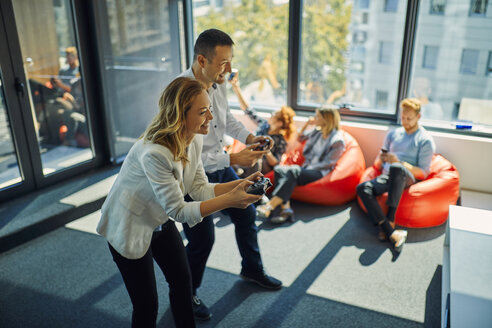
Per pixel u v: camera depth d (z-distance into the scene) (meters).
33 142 3.93
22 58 3.72
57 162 4.22
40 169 4.04
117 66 4.39
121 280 3.01
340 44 4.34
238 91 3.82
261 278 2.85
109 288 2.93
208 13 4.83
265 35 4.62
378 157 3.86
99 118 4.48
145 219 1.82
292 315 2.64
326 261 3.18
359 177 3.98
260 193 1.90
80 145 4.40
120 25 4.32
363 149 4.34
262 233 3.55
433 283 2.92
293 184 3.76
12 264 3.20
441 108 4.15
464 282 2.20
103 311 2.71
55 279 3.03
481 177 3.93
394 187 3.39
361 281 2.95
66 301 2.80
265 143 2.56
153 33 4.64
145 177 1.75
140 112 4.75
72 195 3.96
